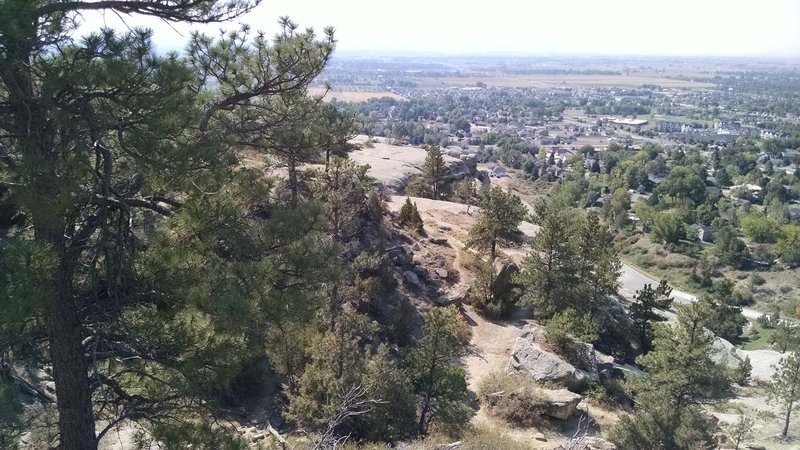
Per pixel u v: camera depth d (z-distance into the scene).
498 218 31.20
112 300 9.23
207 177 9.05
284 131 12.24
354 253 25.00
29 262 6.80
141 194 9.77
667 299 38.34
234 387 17.75
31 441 11.05
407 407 17.31
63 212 7.69
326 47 11.99
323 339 17.23
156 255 9.02
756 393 36.31
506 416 20.78
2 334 7.41
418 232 34.69
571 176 154.50
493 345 26.52
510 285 30.62
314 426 16.30
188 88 9.75
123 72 7.57
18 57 7.84
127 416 9.87
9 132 8.43
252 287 9.20
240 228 9.91
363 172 28.33
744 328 63.72
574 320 26.95
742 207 128.75
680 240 100.00
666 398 21.70
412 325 24.77
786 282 81.12
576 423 21.50
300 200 11.09
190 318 9.11
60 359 9.12
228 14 10.01
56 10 8.03
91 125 7.89
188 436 9.35
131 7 9.07
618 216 116.12
